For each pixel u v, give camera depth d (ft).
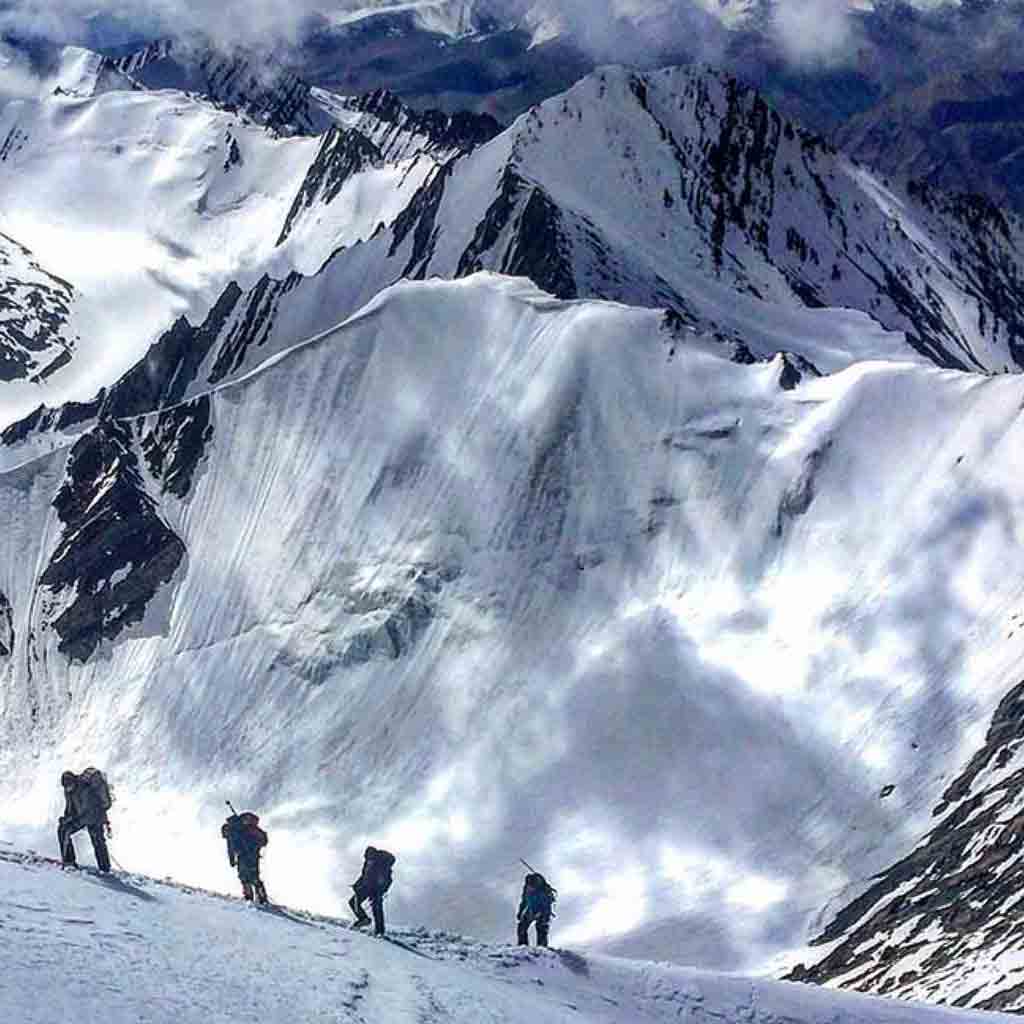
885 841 282.15
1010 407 378.32
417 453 458.50
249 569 465.88
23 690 473.26
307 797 385.29
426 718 389.60
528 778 351.87
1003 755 278.05
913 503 373.40
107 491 509.35
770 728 332.80
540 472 430.20
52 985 65.10
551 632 395.14
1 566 515.91
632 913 289.74
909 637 338.95
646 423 427.33
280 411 501.97
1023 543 347.36
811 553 377.50
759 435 409.90
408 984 88.02
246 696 426.10
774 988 109.09
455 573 421.18
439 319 490.08
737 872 292.81
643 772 337.72
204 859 376.27
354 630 421.18
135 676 458.09
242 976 77.20
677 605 385.09
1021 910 181.16
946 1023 108.37
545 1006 93.86
